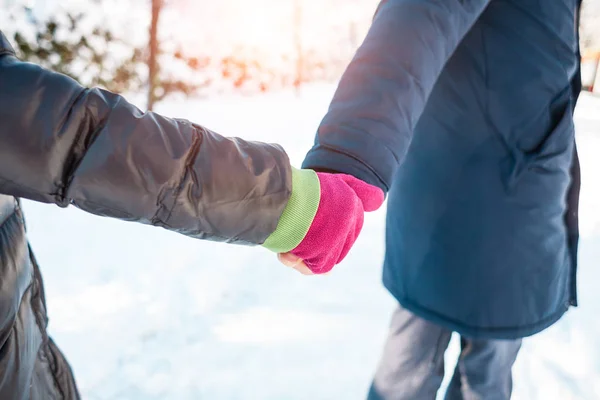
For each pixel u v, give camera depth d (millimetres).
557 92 1208
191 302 2611
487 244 1276
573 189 1363
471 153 1252
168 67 10156
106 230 3594
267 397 1912
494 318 1323
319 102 11281
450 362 2109
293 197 649
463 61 1215
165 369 2070
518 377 2064
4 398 648
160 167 549
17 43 8469
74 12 8719
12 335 675
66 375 961
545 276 1330
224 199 590
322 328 2377
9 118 490
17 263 689
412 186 1359
